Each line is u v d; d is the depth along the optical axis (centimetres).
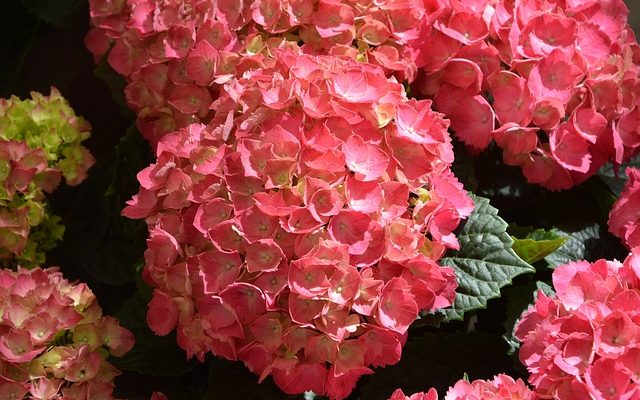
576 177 93
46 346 87
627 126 93
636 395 76
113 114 112
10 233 97
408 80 91
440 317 85
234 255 81
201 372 93
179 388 93
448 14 93
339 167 81
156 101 96
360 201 81
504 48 91
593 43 92
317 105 83
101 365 89
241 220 81
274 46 92
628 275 81
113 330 90
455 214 85
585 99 91
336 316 81
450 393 81
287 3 91
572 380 77
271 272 81
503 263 86
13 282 90
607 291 80
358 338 82
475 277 86
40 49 113
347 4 92
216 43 93
